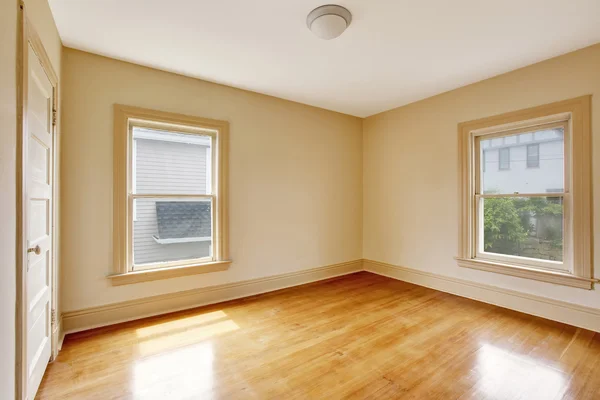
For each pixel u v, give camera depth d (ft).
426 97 11.62
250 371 6.04
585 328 7.88
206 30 7.01
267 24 6.79
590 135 7.79
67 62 7.72
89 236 7.98
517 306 9.20
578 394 5.33
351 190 14.02
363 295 10.75
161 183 9.34
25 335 4.27
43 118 5.71
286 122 11.82
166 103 9.14
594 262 7.77
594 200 7.75
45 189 5.83
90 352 6.73
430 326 8.11
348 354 6.68
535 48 7.90
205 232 10.12
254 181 10.94
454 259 10.82
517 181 9.45
